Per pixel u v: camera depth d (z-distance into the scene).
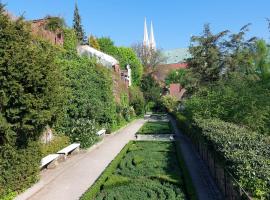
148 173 14.75
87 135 21.11
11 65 9.85
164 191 12.27
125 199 11.28
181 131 33.81
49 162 15.62
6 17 10.30
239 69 29.88
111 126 31.08
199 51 32.31
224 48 31.88
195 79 32.16
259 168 7.98
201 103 23.50
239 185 7.90
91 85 24.38
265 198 7.07
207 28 32.53
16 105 10.27
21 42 10.48
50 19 24.98
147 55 89.69
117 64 46.59
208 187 13.00
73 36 27.52
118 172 15.21
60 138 19.36
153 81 75.50
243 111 19.80
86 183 13.66
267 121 19.38
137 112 58.16
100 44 65.94
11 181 10.95
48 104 11.08
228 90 22.17
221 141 11.68
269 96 19.78
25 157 11.84
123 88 46.34
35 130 11.92
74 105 21.25
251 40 30.66
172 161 17.58
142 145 23.75
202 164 17.23
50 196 11.99
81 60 25.88
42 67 10.87
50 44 20.66
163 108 72.25
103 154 20.31
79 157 19.03
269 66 23.16
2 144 10.55
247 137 12.04
